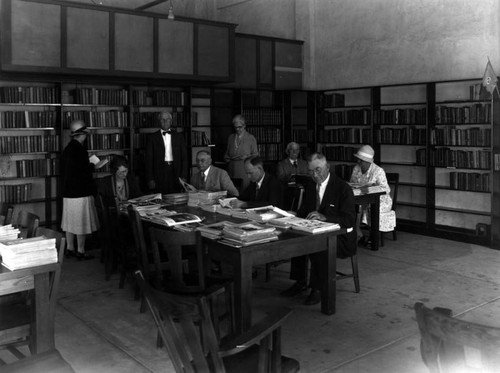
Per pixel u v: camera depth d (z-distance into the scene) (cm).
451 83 842
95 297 548
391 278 606
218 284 404
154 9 1125
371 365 383
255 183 610
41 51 726
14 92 776
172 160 822
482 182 787
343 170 992
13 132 815
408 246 774
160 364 388
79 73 758
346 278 562
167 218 483
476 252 734
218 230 428
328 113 1028
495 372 192
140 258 478
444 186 838
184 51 860
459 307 505
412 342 424
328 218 509
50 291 338
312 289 516
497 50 783
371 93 938
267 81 1045
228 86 995
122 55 796
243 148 889
